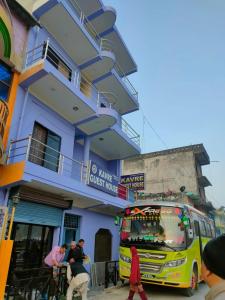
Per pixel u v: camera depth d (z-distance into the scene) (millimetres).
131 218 10766
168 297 9352
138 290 8211
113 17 15570
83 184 10938
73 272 7520
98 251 13844
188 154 28969
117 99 17469
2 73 9602
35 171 8398
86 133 14117
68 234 11922
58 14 11531
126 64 19031
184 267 9180
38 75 9727
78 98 11289
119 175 17859
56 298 7844
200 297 9445
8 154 8758
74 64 14062
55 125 11891
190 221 10570
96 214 14000
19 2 11148
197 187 27188
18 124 9641
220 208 39688
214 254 1384
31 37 11039
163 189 28500
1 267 6605
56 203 10508
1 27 8406
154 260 9391
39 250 9938
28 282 6910
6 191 8445
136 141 17266
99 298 8836
